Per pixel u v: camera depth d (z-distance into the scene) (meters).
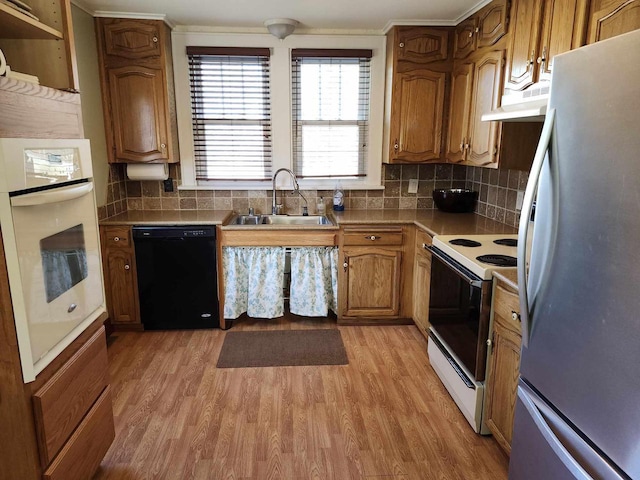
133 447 2.05
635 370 0.96
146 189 3.65
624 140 0.97
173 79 3.42
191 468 1.92
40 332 1.38
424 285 3.06
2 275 1.26
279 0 2.76
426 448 2.06
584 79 1.10
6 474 1.39
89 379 1.73
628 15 1.47
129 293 3.24
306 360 2.88
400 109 3.36
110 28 3.08
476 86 2.89
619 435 1.02
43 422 1.40
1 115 1.26
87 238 1.72
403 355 2.96
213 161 3.66
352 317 3.41
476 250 2.31
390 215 3.48
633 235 0.95
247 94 3.56
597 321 1.07
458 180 3.83
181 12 3.03
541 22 2.09
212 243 3.19
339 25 3.36
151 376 2.68
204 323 3.34
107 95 3.17
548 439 1.27
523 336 1.41
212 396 2.47
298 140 3.69
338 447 2.06
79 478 1.63
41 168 1.40
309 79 3.58
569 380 1.20
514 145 2.60
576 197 1.14
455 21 3.20
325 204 3.79
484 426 2.12
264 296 3.37
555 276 1.24
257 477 1.88
